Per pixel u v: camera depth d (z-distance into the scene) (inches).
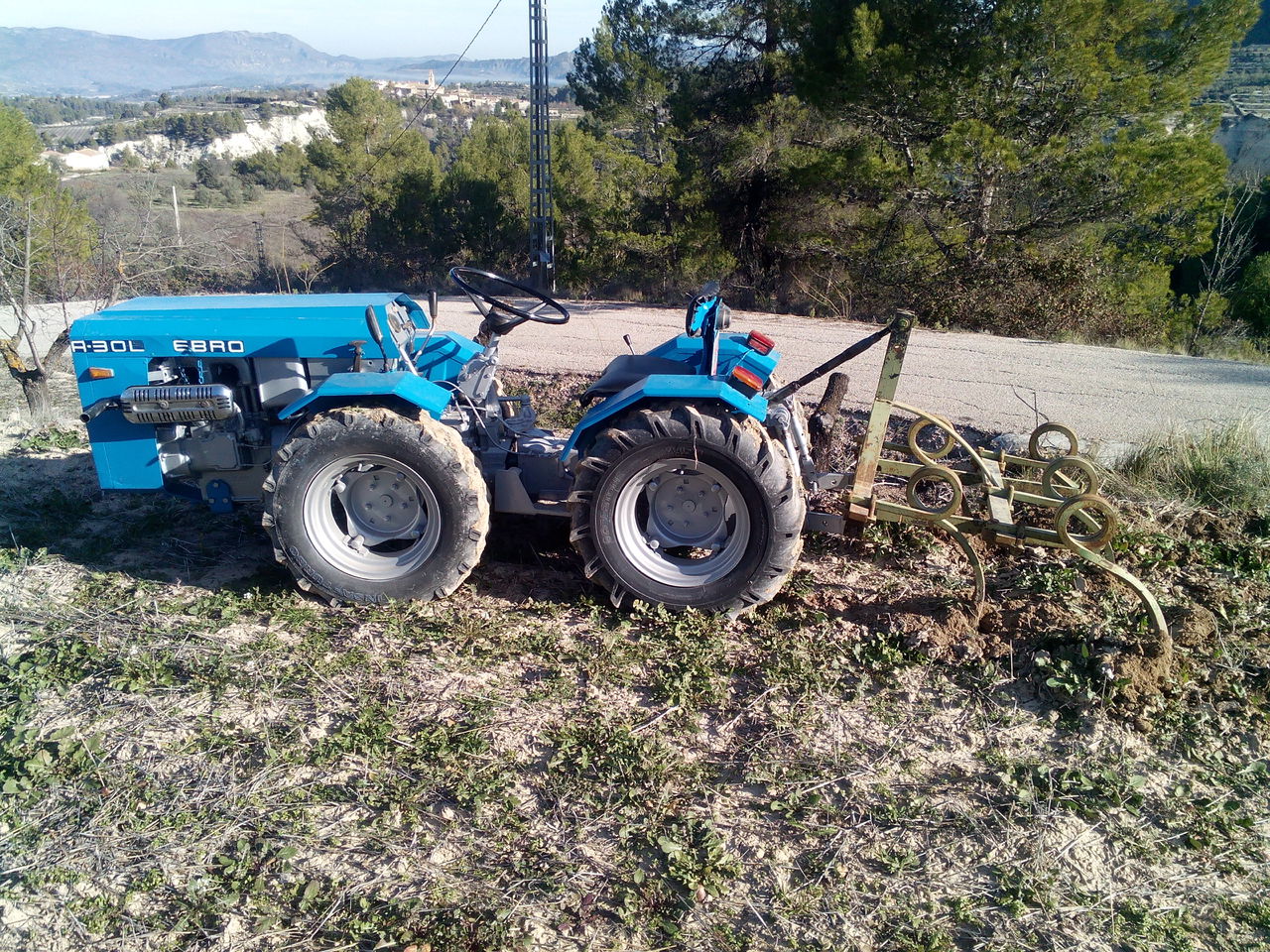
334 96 888.9
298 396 183.3
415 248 812.6
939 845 117.0
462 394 192.1
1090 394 321.7
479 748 132.1
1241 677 148.6
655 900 108.2
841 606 171.8
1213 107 526.0
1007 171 515.5
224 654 153.6
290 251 895.1
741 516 162.4
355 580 169.3
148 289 407.8
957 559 192.5
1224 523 208.4
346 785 125.6
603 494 162.9
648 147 745.6
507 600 175.2
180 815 120.6
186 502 223.1
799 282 621.3
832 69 588.4
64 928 105.7
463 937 102.4
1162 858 115.0
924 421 191.9
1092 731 137.5
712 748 134.6
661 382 163.2
